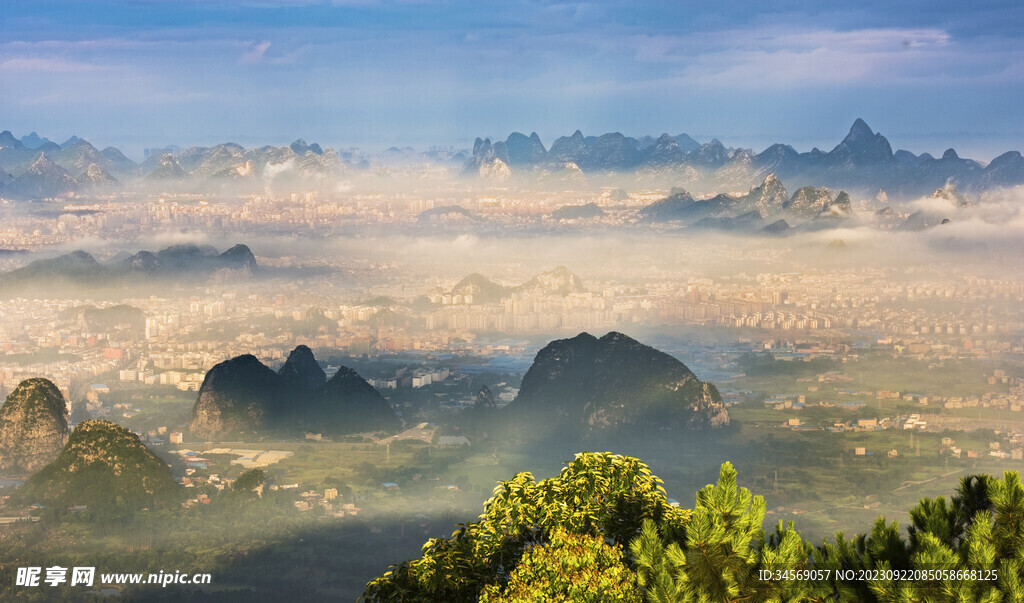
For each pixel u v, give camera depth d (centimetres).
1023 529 2133
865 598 2081
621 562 2258
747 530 2123
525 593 2233
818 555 2158
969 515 2266
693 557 2092
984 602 1984
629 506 2489
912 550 2161
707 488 2197
